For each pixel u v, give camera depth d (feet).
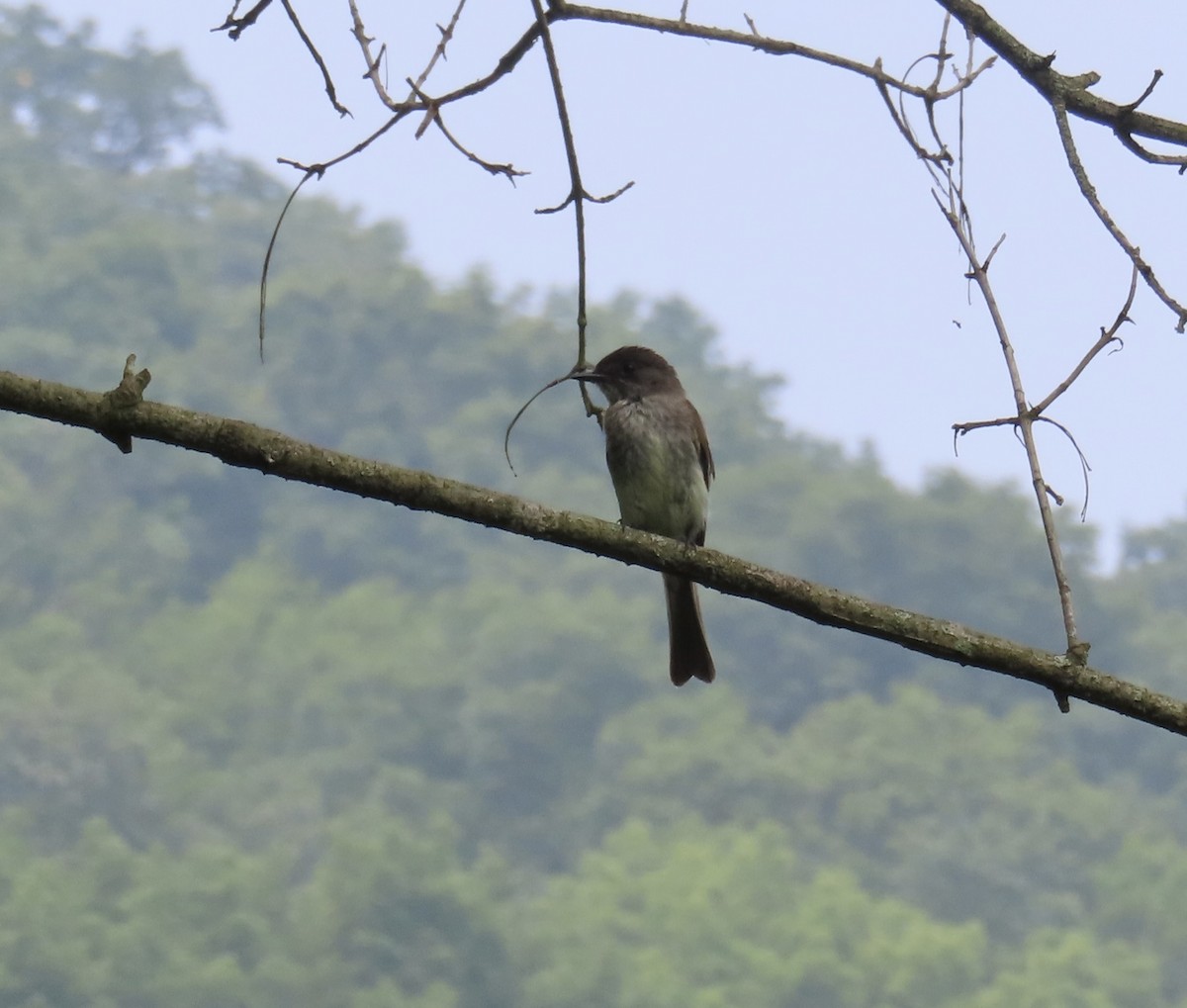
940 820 193.06
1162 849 183.01
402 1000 147.33
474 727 212.02
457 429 302.04
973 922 166.81
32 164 403.13
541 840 200.95
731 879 172.14
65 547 255.29
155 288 319.47
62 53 448.65
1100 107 17.62
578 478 298.15
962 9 17.60
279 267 401.70
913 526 258.16
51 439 271.90
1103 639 248.93
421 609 240.12
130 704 201.67
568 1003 150.71
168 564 255.09
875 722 207.10
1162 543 285.23
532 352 310.24
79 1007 142.61
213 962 147.13
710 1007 150.41
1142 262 15.17
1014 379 14.29
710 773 200.54
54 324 312.91
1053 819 191.21
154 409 13.99
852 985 155.33
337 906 152.87
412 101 15.64
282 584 248.11
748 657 234.79
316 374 309.22
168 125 445.78
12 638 222.69
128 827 185.78
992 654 14.43
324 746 212.02
